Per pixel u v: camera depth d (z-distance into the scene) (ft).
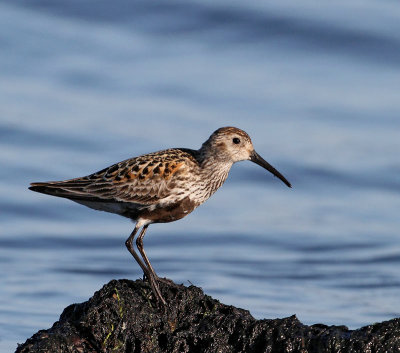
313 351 41.14
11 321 56.29
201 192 52.13
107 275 65.57
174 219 52.03
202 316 44.37
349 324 56.24
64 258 68.85
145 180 50.37
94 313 43.19
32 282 63.67
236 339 42.47
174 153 52.11
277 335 41.88
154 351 42.78
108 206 51.13
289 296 61.41
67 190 50.42
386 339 40.81
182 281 64.03
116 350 42.65
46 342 41.50
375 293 62.18
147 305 44.29
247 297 61.11
